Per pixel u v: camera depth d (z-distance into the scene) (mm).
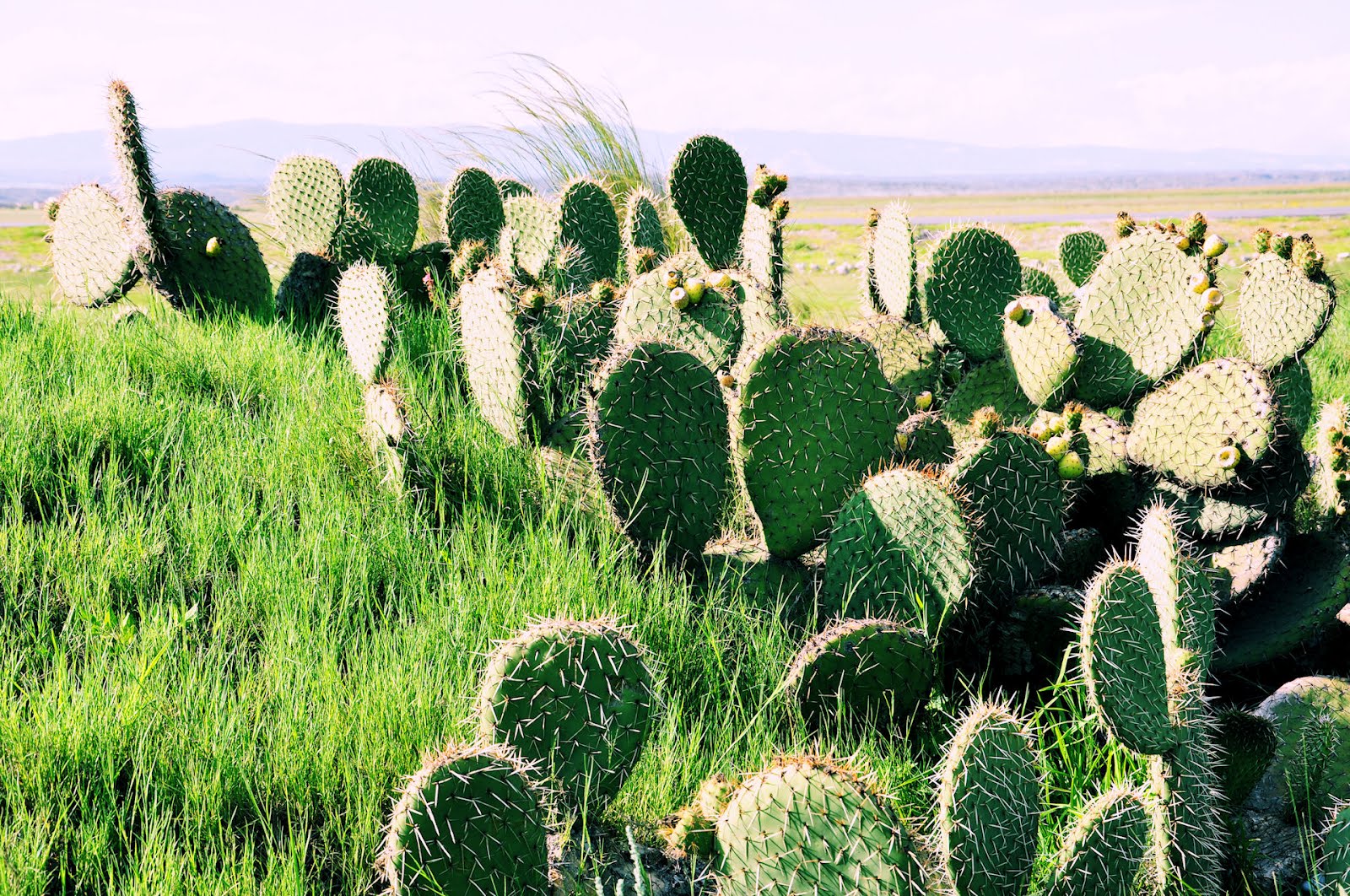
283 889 1953
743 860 1783
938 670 2682
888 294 4508
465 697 2445
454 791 1783
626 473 3193
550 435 3631
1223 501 3281
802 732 2611
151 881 1931
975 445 3016
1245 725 2633
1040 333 3596
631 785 2342
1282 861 2504
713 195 5012
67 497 3287
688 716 2674
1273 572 3240
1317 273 3877
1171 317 3578
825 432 3135
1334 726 2773
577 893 1995
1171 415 3260
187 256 5051
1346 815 2307
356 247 5406
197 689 2465
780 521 3191
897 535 2877
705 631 2895
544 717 2121
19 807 2062
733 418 3145
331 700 2426
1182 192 139625
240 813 2219
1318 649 3266
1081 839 1987
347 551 3121
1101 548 3379
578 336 4172
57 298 5633
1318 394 5570
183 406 3910
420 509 3371
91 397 3738
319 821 2240
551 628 2184
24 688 2389
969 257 4199
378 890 2072
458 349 4379
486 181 5617
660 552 3215
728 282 3887
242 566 2979
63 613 2807
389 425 3404
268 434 3811
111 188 5297
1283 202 79125
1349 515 3207
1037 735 2711
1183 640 2438
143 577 2908
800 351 3098
